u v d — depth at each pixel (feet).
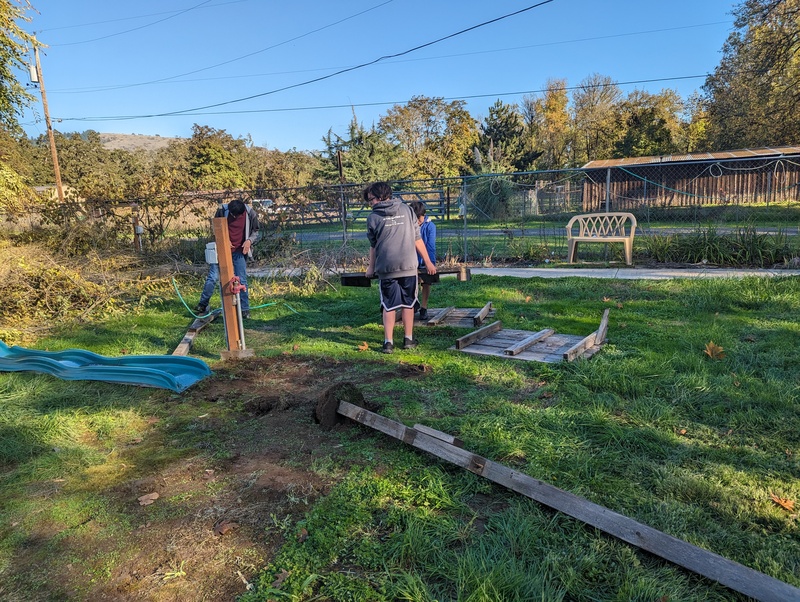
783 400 12.18
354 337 20.68
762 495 8.76
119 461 11.18
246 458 11.07
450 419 12.27
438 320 21.86
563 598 6.82
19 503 9.62
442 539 7.97
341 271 34.91
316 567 7.52
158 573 7.63
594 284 28.14
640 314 21.45
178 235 41.55
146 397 14.76
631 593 6.67
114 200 39.19
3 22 48.55
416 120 205.98
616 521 7.82
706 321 19.58
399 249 17.61
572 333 19.48
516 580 6.88
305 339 20.62
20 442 11.92
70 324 23.84
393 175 103.24
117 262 34.27
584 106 195.83
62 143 202.59
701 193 69.62
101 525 8.89
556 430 11.51
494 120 149.38
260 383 15.75
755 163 65.41
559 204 78.48
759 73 87.56
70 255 35.53
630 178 73.77
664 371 14.49
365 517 8.62
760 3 81.41
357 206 47.78
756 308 21.50
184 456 11.30
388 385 14.84
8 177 45.50
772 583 6.39
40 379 16.22
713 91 111.86
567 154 202.28
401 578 7.16
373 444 11.30
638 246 40.19
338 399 12.52
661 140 146.61
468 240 49.11
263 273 35.29
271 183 100.53
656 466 9.84
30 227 37.63
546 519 8.35
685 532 7.91
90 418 13.32
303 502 9.23
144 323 24.43
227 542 8.27
